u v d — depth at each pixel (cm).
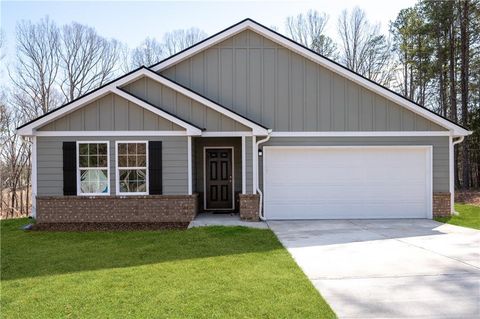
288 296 474
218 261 653
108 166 1101
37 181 1095
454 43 2428
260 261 652
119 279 551
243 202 1130
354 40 3195
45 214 1091
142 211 1100
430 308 444
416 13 2725
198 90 1229
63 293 494
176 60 1219
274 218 1201
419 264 639
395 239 864
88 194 1099
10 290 511
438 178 1218
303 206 1207
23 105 2933
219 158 1353
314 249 758
